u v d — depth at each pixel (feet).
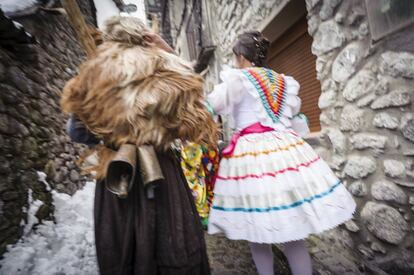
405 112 4.50
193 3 22.53
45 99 10.23
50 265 6.03
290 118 4.63
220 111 4.05
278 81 4.37
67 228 7.95
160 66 2.91
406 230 4.71
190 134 3.01
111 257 2.74
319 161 4.03
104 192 2.94
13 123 7.34
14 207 6.51
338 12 5.94
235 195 3.86
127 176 2.69
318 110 8.64
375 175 5.31
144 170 2.65
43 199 8.02
